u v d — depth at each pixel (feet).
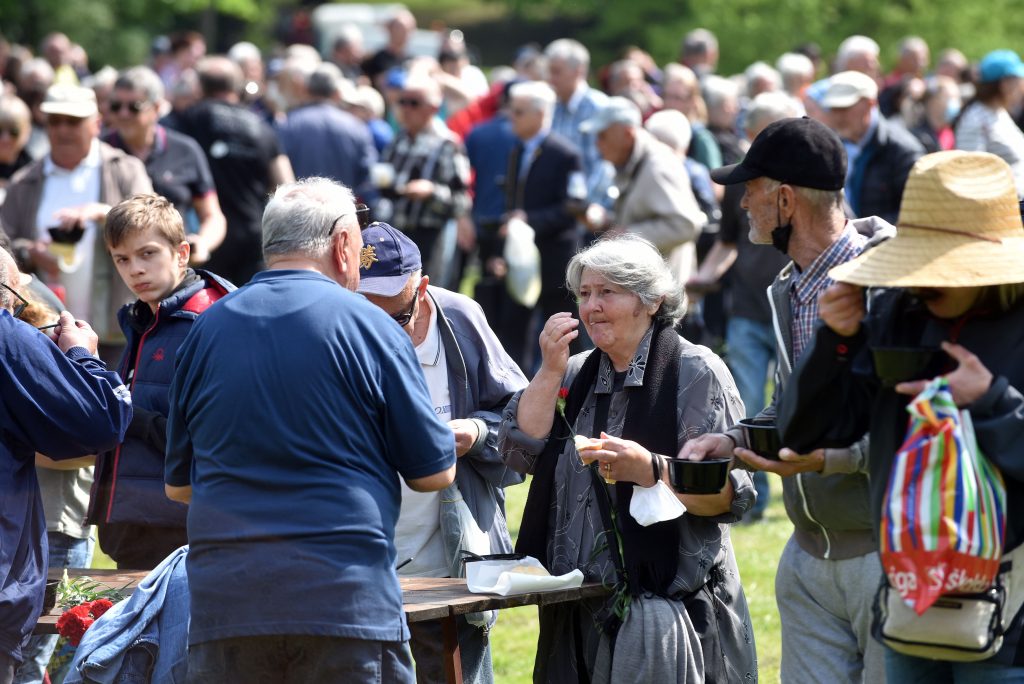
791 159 36.19
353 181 112.98
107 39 300.40
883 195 78.54
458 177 107.55
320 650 32.83
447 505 43.16
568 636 40.70
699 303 98.58
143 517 45.21
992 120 95.40
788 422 32.32
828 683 37.99
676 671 37.73
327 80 112.57
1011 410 28.89
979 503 28.58
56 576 43.98
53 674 45.65
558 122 116.06
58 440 37.73
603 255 39.27
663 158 83.87
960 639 29.73
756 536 74.54
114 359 69.77
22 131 91.15
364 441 33.91
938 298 30.76
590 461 37.32
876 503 31.09
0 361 36.83
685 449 35.83
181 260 47.32
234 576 32.78
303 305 34.01
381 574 33.50
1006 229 30.09
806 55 167.02
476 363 44.11
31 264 70.08
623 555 38.47
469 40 466.29
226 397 33.45
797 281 37.27
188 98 110.93
